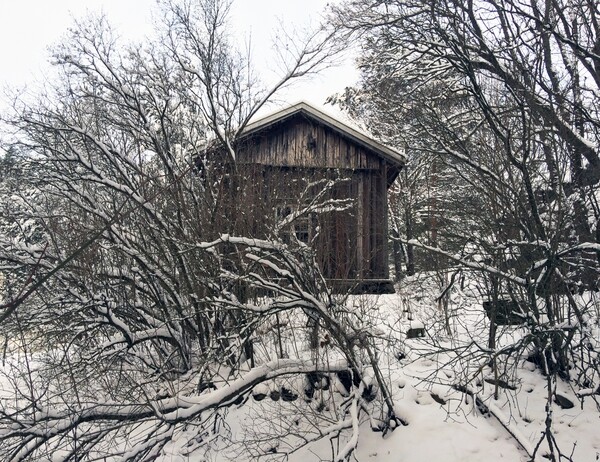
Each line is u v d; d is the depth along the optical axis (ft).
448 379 26.08
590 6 26.02
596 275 24.58
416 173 58.23
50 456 20.04
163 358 28.35
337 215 27.68
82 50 33.30
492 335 24.44
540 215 25.46
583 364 25.31
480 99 25.95
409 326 29.78
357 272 25.63
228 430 25.16
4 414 19.79
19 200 30.32
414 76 42.27
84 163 28.66
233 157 29.43
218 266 25.73
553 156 24.40
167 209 28.60
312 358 23.91
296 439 24.41
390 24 38.52
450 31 30.66
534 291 22.35
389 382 26.25
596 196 24.98
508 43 26.21
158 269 27.76
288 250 22.49
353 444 20.39
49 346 26.08
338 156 42.42
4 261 27.78
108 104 34.91
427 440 23.04
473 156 30.17
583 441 22.50
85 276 26.58
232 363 24.94
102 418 20.68
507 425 22.63
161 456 24.40
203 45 33.88
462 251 25.58
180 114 34.42
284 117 41.75
